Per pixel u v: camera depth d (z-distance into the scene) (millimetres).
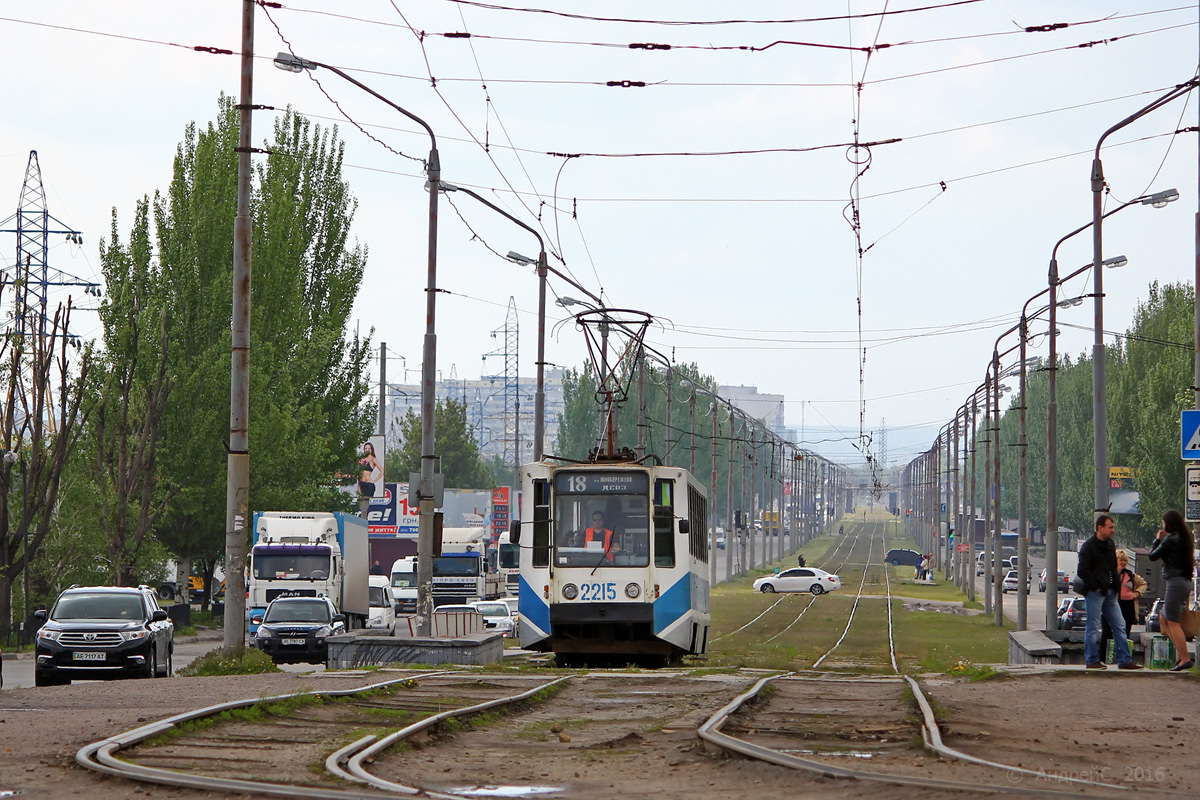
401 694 42844
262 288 154875
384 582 154750
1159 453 181875
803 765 25406
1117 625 53688
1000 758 27906
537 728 34656
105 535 129500
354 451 173250
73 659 66312
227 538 64250
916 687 42219
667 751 29562
